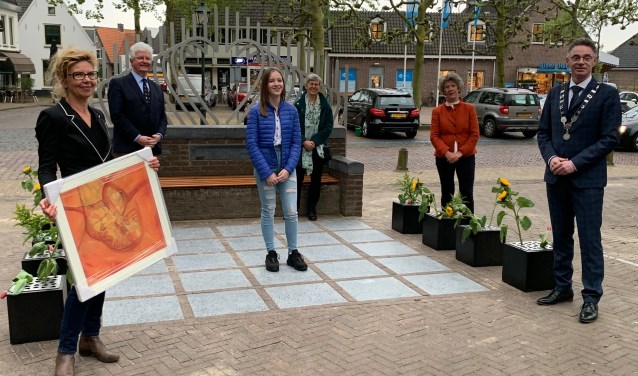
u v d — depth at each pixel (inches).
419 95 952.9
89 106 141.8
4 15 1555.1
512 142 765.3
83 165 138.3
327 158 297.0
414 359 152.5
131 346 158.1
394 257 242.8
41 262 170.9
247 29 320.2
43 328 159.5
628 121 689.0
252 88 324.8
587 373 146.0
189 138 310.0
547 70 1670.8
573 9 919.0
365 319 178.2
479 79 1692.9
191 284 206.2
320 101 289.7
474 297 198.5
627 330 172.2
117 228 138.8
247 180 304.7
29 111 1189.7
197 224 286.7
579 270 230.1
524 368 148.4
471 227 228.2
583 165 176.7
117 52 298.8
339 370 145.9
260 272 220.1
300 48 330.3
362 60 1641.2
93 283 131.5
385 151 652.7
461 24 1519.4
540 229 297.6
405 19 929.5
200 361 149.9
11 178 419.8
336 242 263.1
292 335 165.9
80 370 144.6
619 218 330.0
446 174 263.7
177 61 316.5
